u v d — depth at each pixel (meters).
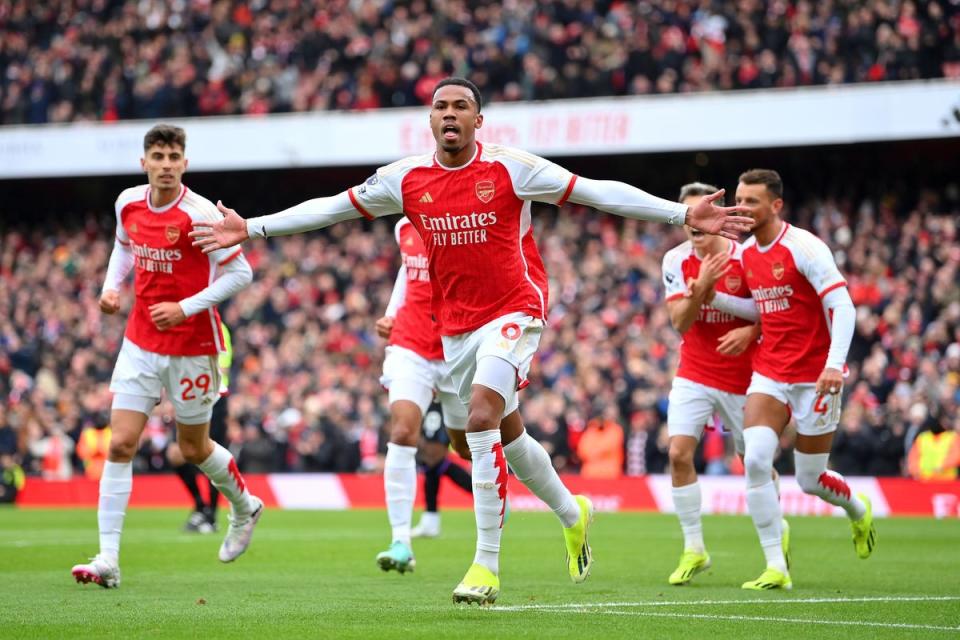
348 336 32.69
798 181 36.31
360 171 40.62
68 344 35.03
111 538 10.66
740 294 11.55
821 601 9.51
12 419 30.48
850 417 24.98
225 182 41.88
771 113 31.66
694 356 11.77
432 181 8.77
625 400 27.83
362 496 26.75
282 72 36.62
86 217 42.56
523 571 12.47
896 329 28.41
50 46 38.69
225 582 11.16
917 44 30.91
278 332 34.00
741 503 24.30
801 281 10.95
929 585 10.99
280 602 9.38
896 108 30.53
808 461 11.52
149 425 29.00
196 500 18.62
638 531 19.09
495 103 33.94
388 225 37.59
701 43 33.38
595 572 12.43
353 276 35.12
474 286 8.80
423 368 12.10
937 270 29.98
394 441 11.91
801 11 32.72
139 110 37.06
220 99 36.81
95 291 36.91
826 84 31.61
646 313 31.11
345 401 28.92
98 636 7.43
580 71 33.66
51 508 27.84
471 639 7.20
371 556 14.33
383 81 35.50
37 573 12.12
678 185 38.53
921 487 23.33
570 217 35.84
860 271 30.73
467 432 8.59
